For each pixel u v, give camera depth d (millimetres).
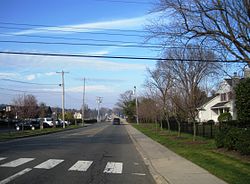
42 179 11836
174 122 48562
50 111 121500
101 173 13523
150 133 44562
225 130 20125
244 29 14867
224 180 11508
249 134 16500
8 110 44781
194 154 18953
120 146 26531
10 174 12703
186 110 27703
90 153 20906
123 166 15766
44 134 45500
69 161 16828
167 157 18719
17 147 24422
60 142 29844
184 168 14594
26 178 11953
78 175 12867
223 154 18266
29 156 18547
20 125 60844
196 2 15227
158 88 76062
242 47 14992
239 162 15211
